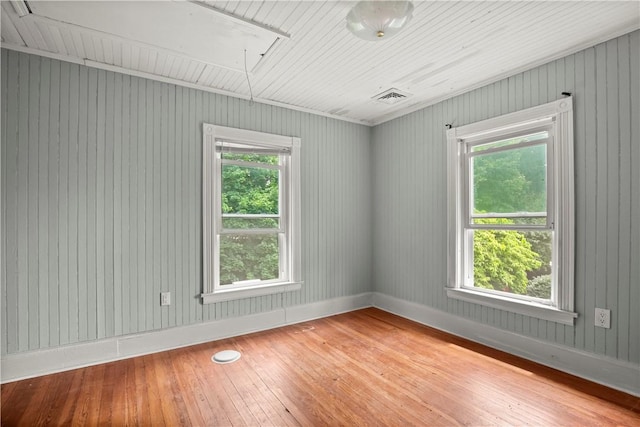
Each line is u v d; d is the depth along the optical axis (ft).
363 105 12.30
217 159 10.80
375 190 14.29
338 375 8.05
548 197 8.71
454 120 11.03
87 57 8.50
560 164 8.32
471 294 10.30
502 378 7.86
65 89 8.41
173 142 9.89
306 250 12.53
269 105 11.73
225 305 10.77
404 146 12.87
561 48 8.13
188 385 7.61
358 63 8.93
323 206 13.01
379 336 10.70
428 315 11.79
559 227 8.35
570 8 6.54
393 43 7.87
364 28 6.55
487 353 9.33
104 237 8.89
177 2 6.24
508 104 9.50
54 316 8.27
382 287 13.91
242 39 7.63
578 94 8.04
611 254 7.52
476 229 10.51
